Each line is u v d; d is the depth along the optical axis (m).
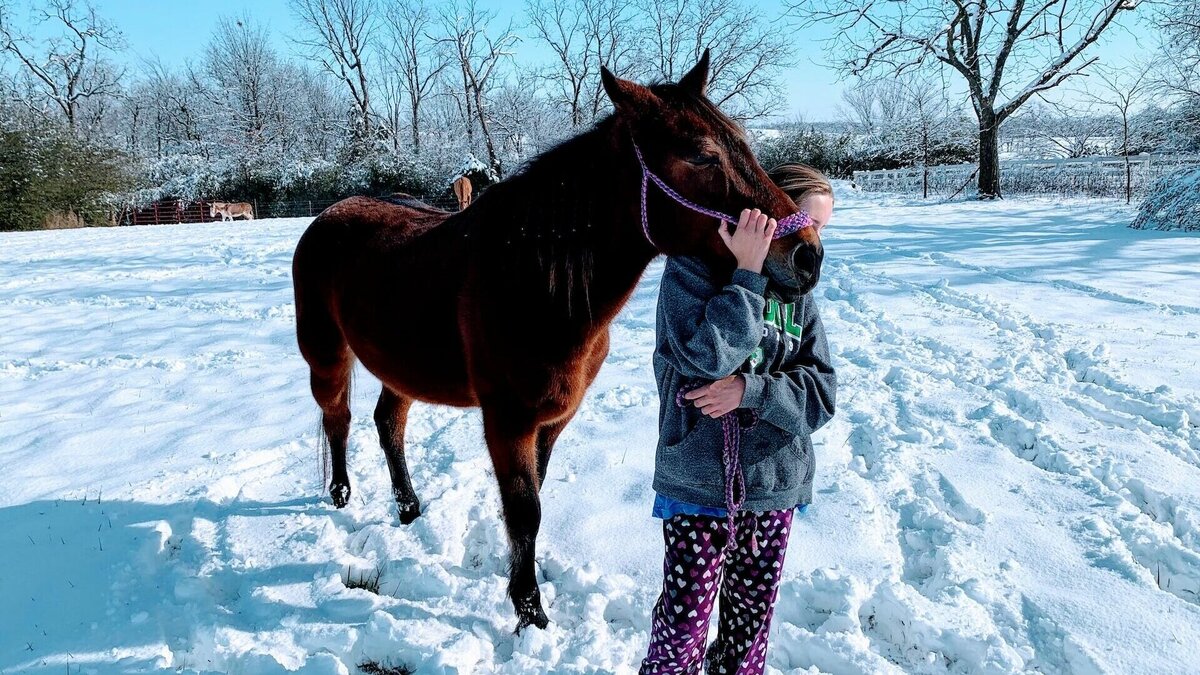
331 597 2.81
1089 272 8.28
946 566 2.78
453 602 2.84
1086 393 4.58
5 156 24.39
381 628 2.57
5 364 6.27
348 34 40.75
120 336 7.23
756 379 1.82
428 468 3.95
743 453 1.90
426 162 34.44
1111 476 3.45
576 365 2.47
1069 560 2.81
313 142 45.91
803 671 2.34
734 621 2.09
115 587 2.88
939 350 5.67
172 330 7.42
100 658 2.50
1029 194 22.95
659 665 2.01
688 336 1.82
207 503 3.53
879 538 3.06
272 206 34.88
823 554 2.96
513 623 2.71
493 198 2.62
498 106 37.88
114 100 50.34
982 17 21.98
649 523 3.27
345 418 3.66
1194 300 6.73
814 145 33.97
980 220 14.79
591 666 2.41
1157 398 4.29
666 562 2.01
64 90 44.56
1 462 4.10
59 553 3.11
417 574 2.94
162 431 4.53
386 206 3.70
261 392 5.33
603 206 2.31
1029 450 3.90
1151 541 2.90
